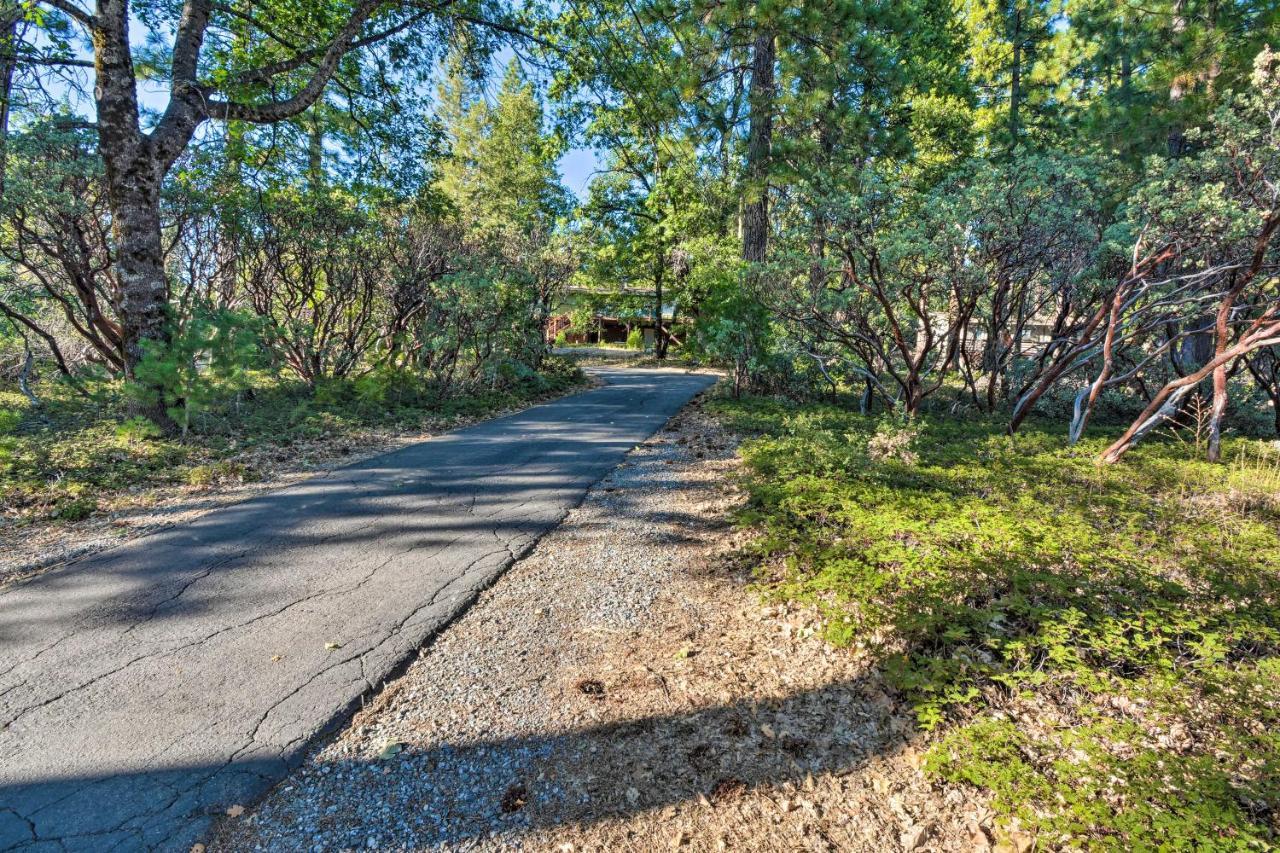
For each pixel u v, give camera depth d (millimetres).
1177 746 2291
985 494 5273
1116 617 3102
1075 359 8250
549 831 2000
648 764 2305
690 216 19672
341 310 11617
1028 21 16891
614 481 6066
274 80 9875
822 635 3150
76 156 8008
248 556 4109
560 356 20812
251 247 10133
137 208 7250
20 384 9453
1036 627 3115
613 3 9641
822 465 5887
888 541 4039
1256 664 2814
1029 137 14148
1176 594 3307
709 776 2246
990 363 11305
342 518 4875
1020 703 2604
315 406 9359
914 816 2066
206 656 2938
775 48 10938
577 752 2365
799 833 2006
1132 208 6504
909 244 7199
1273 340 5594
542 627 3297
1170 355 8531
